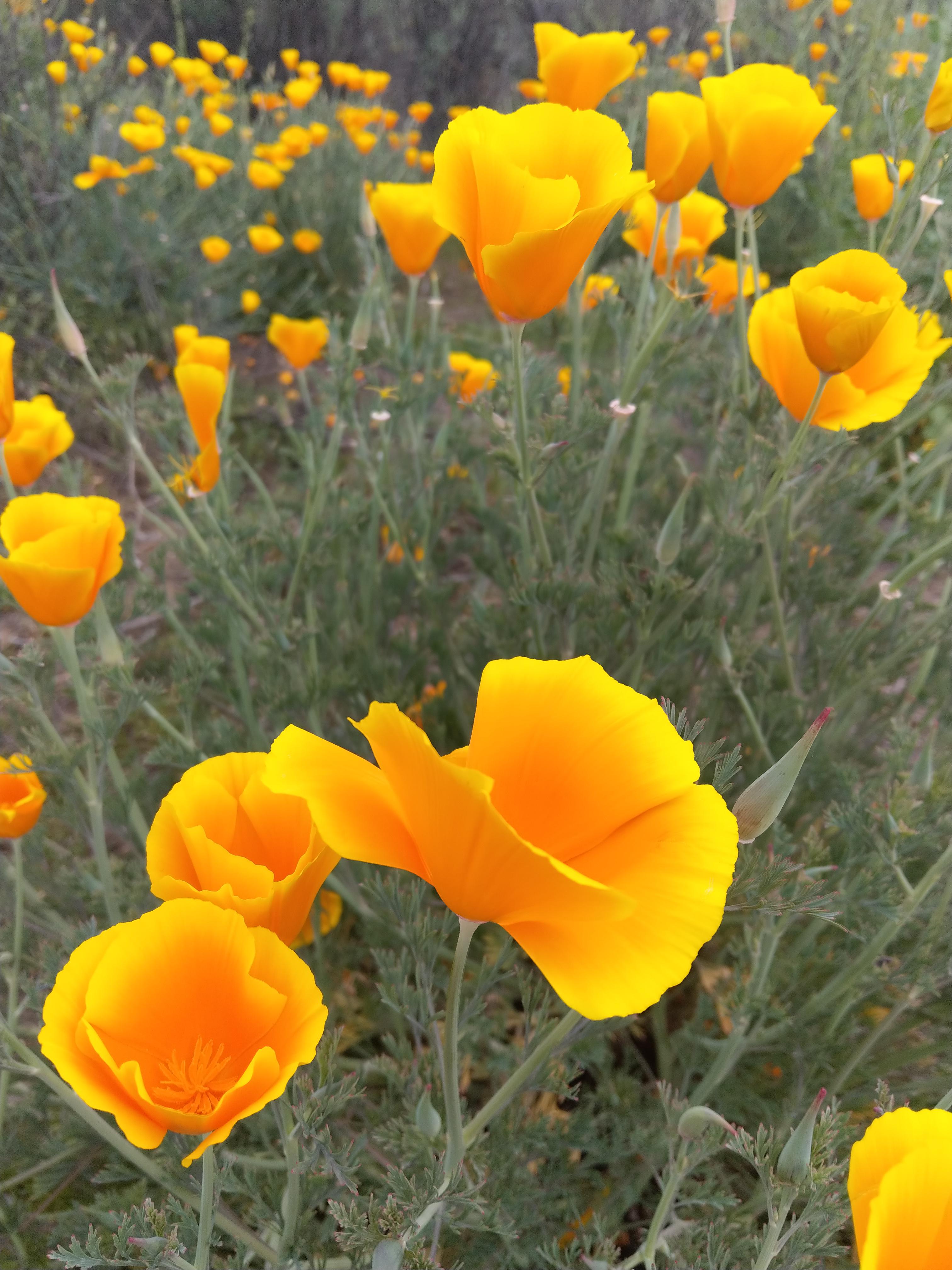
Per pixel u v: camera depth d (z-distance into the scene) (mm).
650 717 141
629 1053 337
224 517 416
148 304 824
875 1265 105
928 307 368
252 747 378
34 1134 305
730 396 385
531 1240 271
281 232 1011
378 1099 324
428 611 482
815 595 401
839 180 762
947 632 354
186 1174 228
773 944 238
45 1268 288
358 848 137
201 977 143
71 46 926
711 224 399
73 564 239
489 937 346
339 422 399
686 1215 285
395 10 1598
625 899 120
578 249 209
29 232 804
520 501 346
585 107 319
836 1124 173
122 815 328
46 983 276
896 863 245
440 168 210
